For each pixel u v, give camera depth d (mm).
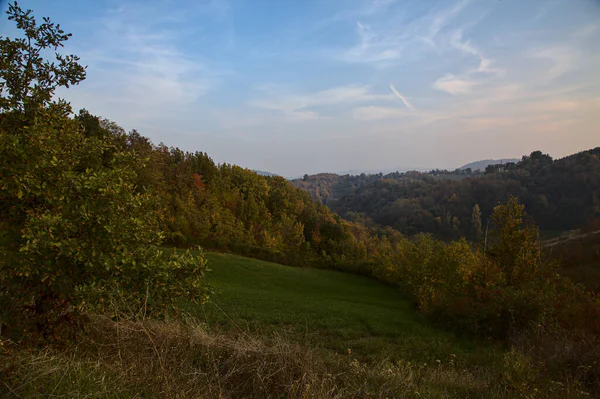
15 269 3973
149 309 4906
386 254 54844
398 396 4453
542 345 9242
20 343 3943
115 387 3186
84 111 24250
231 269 38938
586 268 28125
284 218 77500
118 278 4680
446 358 10438
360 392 4309
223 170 85812
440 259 24797
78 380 3049
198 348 4609
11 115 4523
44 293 4371
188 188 62688
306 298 26984
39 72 4938
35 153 3924
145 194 5414
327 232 80625
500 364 8805
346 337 13305
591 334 10375
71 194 4422
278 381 4098
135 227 4750
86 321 4488
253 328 12125
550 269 20469
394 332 15000
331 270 62250
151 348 4312
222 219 60156
